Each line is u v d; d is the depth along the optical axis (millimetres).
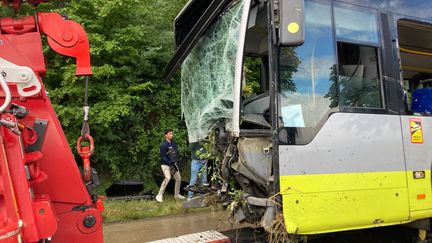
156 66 10359
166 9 10492
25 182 2547
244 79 4449
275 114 3732
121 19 9469
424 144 4449
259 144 4078
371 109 4191
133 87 9344
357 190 3986
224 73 4141
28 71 2742
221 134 4312
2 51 2994
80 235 3125
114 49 8883
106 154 9539
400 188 4215
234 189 4207
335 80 4051
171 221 6949
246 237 3988
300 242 4223
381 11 4418
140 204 7906
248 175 4039
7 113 2523
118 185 8375
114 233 6266
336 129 3969
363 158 4051
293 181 3721
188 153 10477
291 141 3758
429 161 4457
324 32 4059
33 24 3096
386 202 4121
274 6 3680
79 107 8719
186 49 4633
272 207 3689
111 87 9188
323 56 4023
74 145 8555
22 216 2508
